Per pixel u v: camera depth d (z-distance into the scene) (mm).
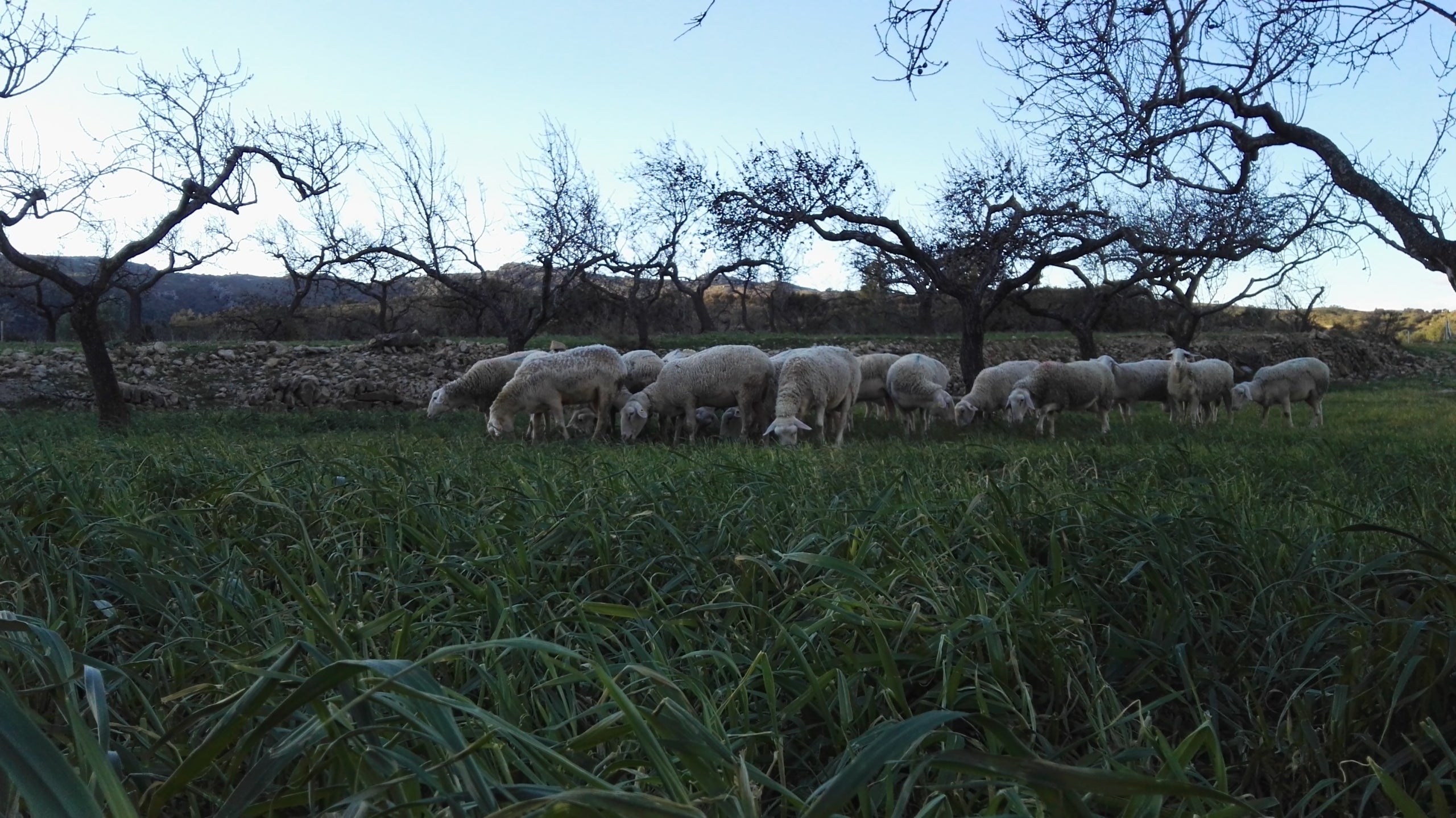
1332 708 2943
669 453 8461
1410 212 6562
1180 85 6602
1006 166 18125
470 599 3678
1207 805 2279
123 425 14320
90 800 1327
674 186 26938
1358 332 42594
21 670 2828
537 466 6379
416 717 1968
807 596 3611
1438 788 2295
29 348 22234
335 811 1939
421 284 41344
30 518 4512
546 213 23750
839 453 8031
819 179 17562
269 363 22266
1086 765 2607
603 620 3564
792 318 44156
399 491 5289
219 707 2162
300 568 4246
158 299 81688
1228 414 18422
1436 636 3008
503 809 1413
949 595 3465
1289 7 6039
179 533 4457
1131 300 40562
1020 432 14453
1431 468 7797
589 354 14094
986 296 18406
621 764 2170
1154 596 3924
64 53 12523
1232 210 15766
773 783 2197
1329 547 4293
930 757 1544
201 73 14172
